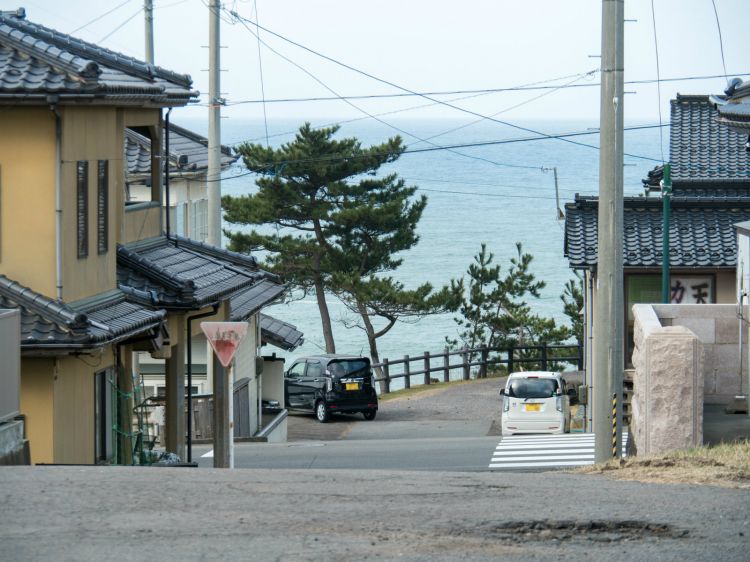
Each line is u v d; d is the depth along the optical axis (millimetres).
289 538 13109
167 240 38062
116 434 29984
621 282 27062
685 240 45656
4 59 26984
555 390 46000
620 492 16156
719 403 31484
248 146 71125
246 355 48750
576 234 47188
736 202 46906
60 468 18156
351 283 68312
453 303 71188
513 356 73062
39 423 25359
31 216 26781
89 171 28828
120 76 30391
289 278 72250
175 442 35562
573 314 72750
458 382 69375
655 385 23062
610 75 26656
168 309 32125
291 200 70875
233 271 38000
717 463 18938
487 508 14914
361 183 71438
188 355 34375
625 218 47312
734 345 31438
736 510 14766
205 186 58781
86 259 28531
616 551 12688
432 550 12641
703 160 57781
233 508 14781
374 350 72250
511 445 37969
